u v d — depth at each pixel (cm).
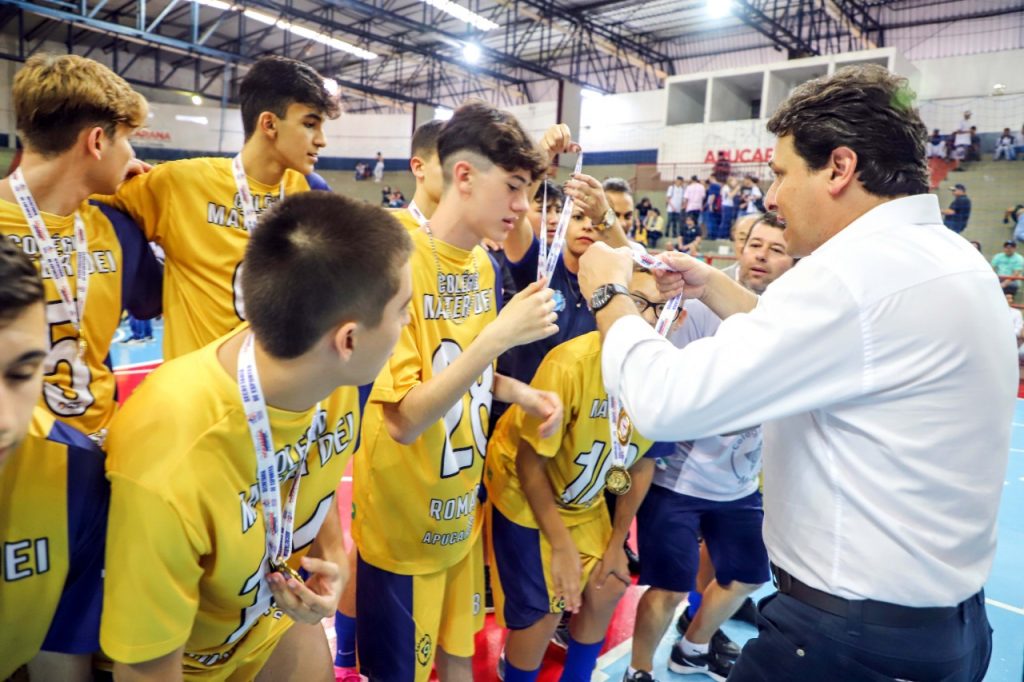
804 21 2019
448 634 195
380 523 173
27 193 165
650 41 2252
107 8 1931
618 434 188
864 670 115
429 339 168
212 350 107
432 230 172
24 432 75
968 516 113
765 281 252
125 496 94
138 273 200
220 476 100
